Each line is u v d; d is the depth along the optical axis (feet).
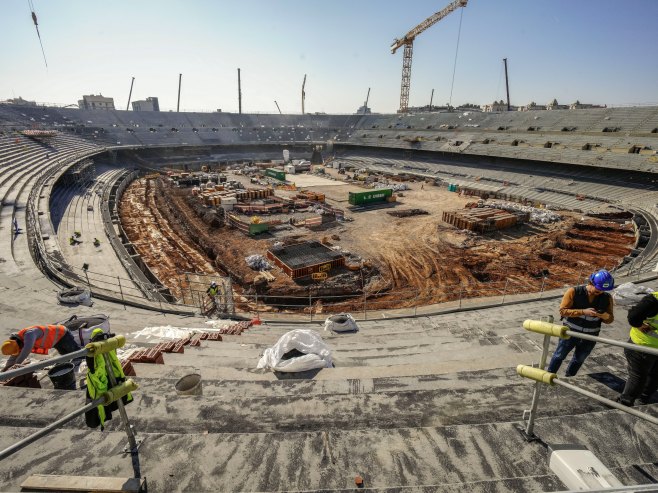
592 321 17.30
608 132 198.49
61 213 117.80
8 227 76.95
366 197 173.78
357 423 14.93
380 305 79.61
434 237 125.39
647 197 147.13
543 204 167.53
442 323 41.45
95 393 11.80
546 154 204.64
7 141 177.27
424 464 11.73
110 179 199.52
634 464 11.22
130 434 11.84
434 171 250.98
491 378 19.77
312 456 12.07
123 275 75.72
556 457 11.05
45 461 11.70
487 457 11.94
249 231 127.13
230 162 320.91
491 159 240.32
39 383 22.56
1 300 43.14
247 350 31.83
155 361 27.32
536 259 102.83
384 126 358.23
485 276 93.50
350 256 108.27
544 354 11.46
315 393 18.39
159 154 306.55
